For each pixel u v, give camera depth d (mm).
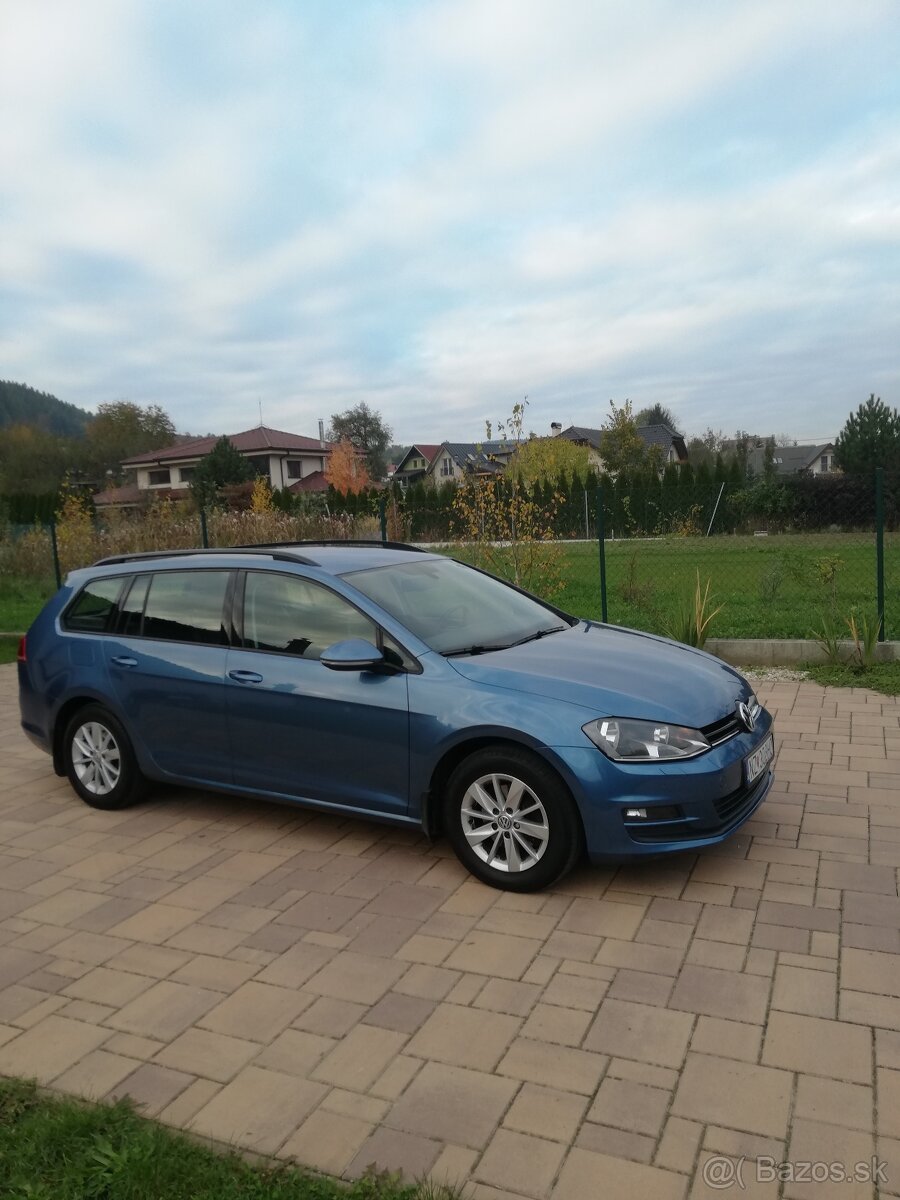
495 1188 2408
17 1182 2473
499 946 3689
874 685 7762
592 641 4984
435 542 12375
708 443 68812
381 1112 2734
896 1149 2488
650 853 3938
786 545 12836
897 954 3482
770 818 4910
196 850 4887
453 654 4551
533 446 30828
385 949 3715
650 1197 2359
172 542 17516
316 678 4629
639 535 13742
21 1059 3088
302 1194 2389
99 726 5562
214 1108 2785
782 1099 2705
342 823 5191
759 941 3625
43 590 17984
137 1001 3422
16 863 4844
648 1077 2834
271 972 3582
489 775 4172
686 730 4016
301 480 59156
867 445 32062
